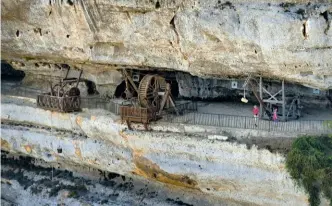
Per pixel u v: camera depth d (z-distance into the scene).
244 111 21.81
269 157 18.50
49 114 24.42
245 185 19.38
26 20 23.33
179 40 19.97
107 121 22.23
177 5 19.22
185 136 20.30
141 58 21.64
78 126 23.45
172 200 22.11
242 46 18.61
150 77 21.53
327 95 21.31
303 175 17.91
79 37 22.38
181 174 20.61
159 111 21.70
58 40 23.14
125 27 20.86
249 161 18.95
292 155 17.92
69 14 21.78
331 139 18.41
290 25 17.34
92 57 22.78
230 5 18.30
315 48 17.48
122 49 21.92
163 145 20.58
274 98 20.02
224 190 20.16
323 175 17.52
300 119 20.14
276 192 18.83
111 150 22.52
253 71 19.39
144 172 21.92
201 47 19.53
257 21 17.83
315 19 17.11
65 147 23.95
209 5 18.64
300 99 21.69
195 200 21.59
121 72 24.14
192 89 23.89
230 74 20.25
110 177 24.50
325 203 18.00
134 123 21.45
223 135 19.78
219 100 23.70
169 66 21.22
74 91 24.20
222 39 18.84
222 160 19.50
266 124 19.78
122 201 23.09
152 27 20.22
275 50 17.98
